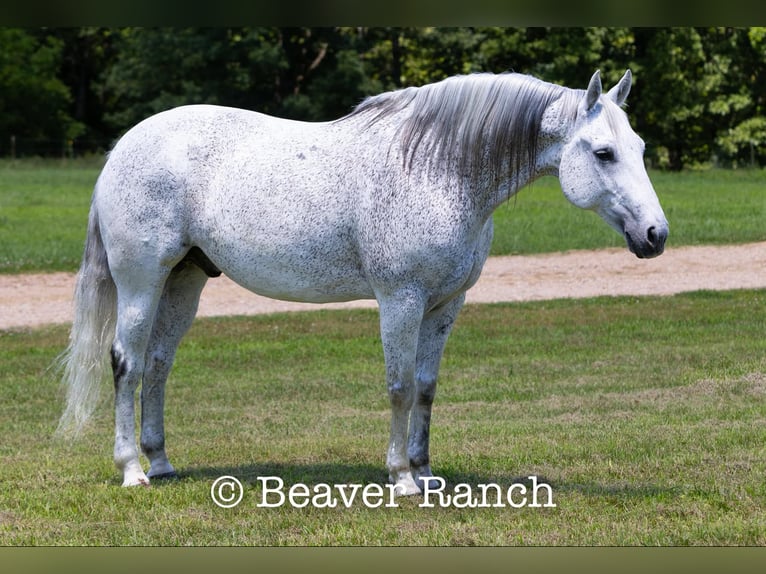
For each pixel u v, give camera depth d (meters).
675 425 10.11
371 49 50.53
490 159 7.33
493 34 46.16
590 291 18.88
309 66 50.44
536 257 22.03
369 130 7.61
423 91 7.46
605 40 44.09
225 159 7.88
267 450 9.51
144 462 9.26
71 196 34.59
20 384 13.02
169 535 7.10
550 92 7.35
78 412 8.25
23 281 20.14
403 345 7.46
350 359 14.36
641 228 6.97
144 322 8.09
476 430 10.09
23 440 10.24
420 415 8.04
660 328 15.73
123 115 52.25
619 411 10.86
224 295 19.45
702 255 21.64
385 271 7.39
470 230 7.38
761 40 43.72
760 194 31.47
